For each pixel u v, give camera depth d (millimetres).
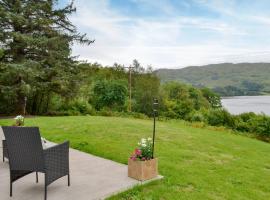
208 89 48031
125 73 32938
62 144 3475
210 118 18812
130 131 8828
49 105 17953
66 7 16453
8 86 14117
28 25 14977
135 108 25406
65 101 17625
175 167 4797
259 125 15984
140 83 27703
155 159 4094
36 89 15023
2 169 4344
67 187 3596
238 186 4160
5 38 14438
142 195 3416
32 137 3064
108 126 9672
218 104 46094
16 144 3154
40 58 15516
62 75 15570
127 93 25156
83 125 9758
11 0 14859
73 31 17000
